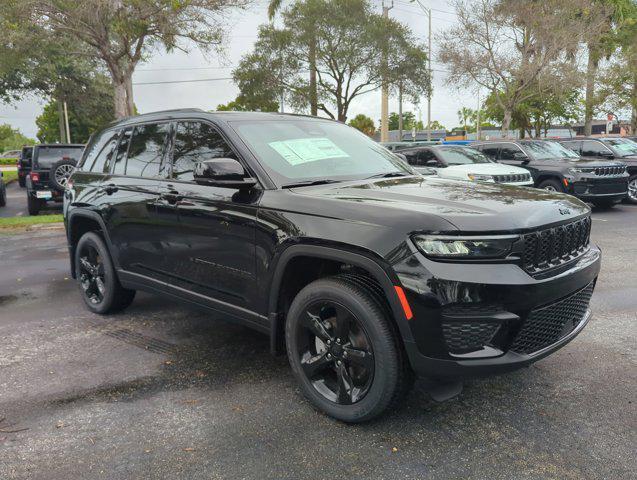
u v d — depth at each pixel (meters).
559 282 2.74
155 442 2.82
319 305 3.01
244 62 25.94
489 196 3.01
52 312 5.18
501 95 24.95
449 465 2.57
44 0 14.38
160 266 4.14
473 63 20.95
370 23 24.47
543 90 21.17
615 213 12.04
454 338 2.58
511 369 2.67
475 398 3.24
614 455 2.63
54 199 13.50
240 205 3.37
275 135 3.78
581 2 19.98
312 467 2.57
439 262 2.56
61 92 31.69
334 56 24.42
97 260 5.09
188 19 15.27
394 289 2.61
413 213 2.66
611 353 3.90
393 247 2.63
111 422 3.03
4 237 9.93
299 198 3.10
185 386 3.48
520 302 2.59
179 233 3.87
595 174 11.64
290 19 25.05
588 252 3.20
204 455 2.69
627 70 24.25
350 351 2.88
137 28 14.98
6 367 3.82
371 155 4.10
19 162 24.11
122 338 4.39
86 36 15.75
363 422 2.96
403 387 2.79
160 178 4.12
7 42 15.21
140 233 4.27
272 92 26.02
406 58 25.03
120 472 2.56
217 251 3.57
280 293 3.22
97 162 5.02
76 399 3.32
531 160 12.48
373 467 2.56
